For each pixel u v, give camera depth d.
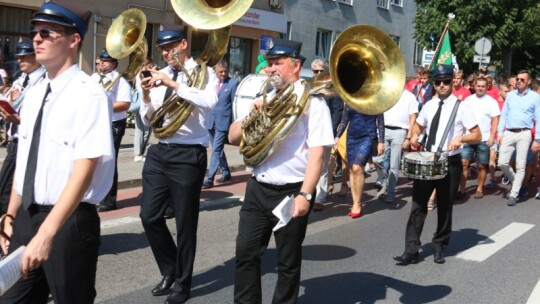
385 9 28.73
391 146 8.91
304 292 5.03
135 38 5.30
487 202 9.38
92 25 15.20
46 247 2.57
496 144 10.50
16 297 2.84
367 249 6.40
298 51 3.76
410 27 30.78
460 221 7.89
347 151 7.98
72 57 2.83
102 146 2.74
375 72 3.76
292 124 3.64
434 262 5.95
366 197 9.38
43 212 2.81
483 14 20.91
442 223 5.88
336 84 3.53
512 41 21.53
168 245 4.77
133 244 6.18
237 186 9.66
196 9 4.69
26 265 2.52
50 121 2.77
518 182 9.12
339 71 3.73
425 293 5.08
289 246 3.84
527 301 4.93
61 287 2.79
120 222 7.05
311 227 7.36
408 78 12.53
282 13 21.92
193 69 4.71
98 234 2.96
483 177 9.72
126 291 4.87
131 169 9.96
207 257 5.91
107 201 7.57
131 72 5.52
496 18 21.14
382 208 8.59
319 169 3.69
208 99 4.47
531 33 21.41
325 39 25.77
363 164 7.90
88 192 2.83
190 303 4.66
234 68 20.69
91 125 2.74
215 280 5.24
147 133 11.49
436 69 5.90
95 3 15.20
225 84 9.41
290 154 3.79
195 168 4.61
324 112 3.74
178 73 4.84
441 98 5.93
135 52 5.32
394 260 6.00
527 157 9.35
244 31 20.33
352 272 5.59
